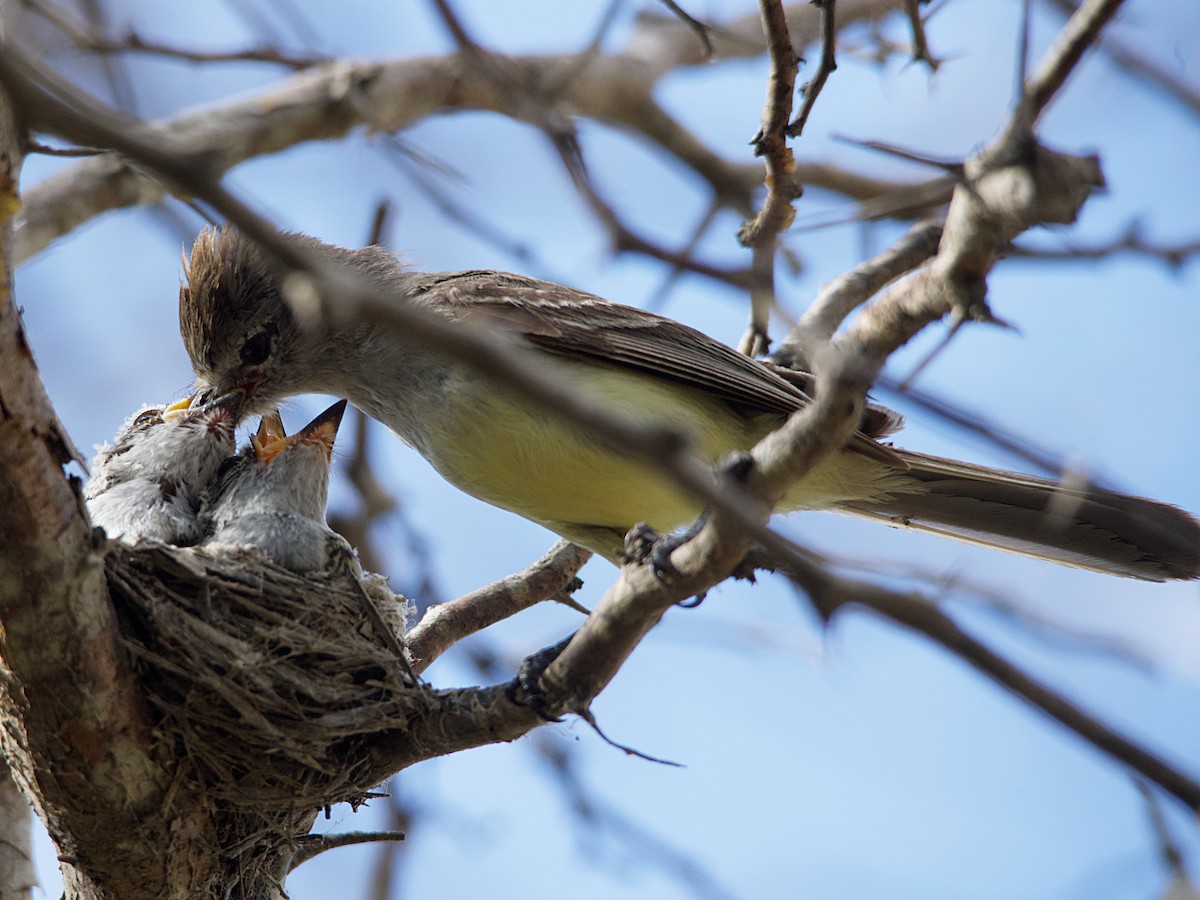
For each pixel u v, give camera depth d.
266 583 8.47
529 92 10.23
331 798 8.21
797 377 11.04
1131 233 8.19
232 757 7.82
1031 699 4.08
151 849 7.69
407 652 9.49
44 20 11.95
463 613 10.52
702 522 7.42
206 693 7.74
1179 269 8.04
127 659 7.40
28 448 6.30
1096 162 5.96
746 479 6.48
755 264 9.05
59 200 12.18
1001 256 6.61
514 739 8.00
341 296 4.52
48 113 4.55
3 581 6.61
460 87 14.55
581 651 7.52
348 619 8.70
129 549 8.13
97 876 7.80
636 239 9.70
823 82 8.72
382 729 8.13
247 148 13.65
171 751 7.65
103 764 7.37
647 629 7.41
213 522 10.31
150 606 7.77
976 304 6.38
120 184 12.43
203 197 4.58
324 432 10.84
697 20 9.55
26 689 7.04
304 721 7.94
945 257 6.39
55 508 6.54
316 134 14.12
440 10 8.78
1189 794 3.89
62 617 6.82
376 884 11.85
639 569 7.27
